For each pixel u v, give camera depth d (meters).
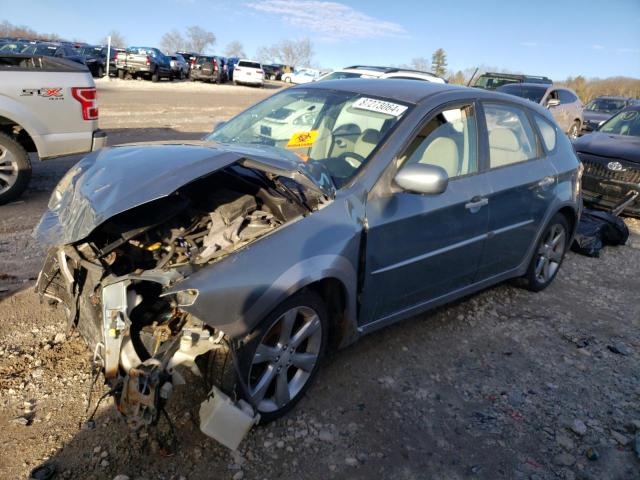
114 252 2.72
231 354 2.54
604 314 4.88
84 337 2.87
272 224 2.86
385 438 2.95
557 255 5.21
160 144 3.36
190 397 2.98
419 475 2.73
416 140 3.56
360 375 3.48
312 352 3.06
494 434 3.09
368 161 3.33
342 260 2.97
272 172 2.89
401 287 3.51
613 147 8.00
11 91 6.12
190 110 17.34
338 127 3.73
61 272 3.02
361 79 4.44
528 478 2.80
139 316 2.59
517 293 5.11
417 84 4.16
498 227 4.18
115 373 2.45
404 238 3.38
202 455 2.66
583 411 3.39
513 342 4.16
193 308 2.40
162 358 2.42
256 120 4.21
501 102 4.42
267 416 2.89
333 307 3.20
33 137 6.38
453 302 4.71
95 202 2.65
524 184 4.37
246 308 2.56
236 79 36.12
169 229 2.84
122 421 2.81
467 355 3.89
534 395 3.50
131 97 20.09
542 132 4.86
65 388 3.04
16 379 3.07
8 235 5.25
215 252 2.67
